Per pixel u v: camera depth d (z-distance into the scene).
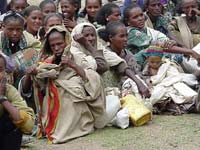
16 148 4.62
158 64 6.44
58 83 5.45
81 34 5.91
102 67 5.91
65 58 5.47
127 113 5.61
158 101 6.09
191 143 5.11
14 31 5.97
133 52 6.96
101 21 7.23
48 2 7.58
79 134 5.36
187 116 6.03
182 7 7.55
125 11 7.12
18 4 7.79
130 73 6.18
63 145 5.16
